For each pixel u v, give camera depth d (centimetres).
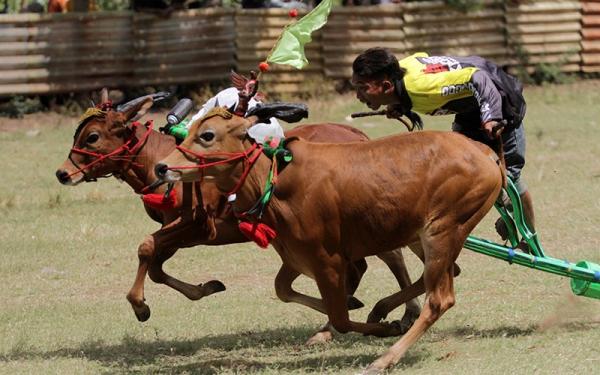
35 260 1656
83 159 1234
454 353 1092
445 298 1048
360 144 1050
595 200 1897
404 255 1636
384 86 1101
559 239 1670
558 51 3062
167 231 1202
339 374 1039
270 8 2819
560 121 2661
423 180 1027
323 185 1027
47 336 1278
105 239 1775
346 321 1059
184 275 1566
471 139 1112
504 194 1141
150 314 1304
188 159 1016
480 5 2958
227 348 1202
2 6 2884
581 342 1107
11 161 2344
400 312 1363
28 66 2695
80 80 2731
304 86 2853
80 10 2839
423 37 2922
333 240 1034
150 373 1098
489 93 1076
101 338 1263
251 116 1032
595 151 2328
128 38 2753
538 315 1253
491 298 1353
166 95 1283
